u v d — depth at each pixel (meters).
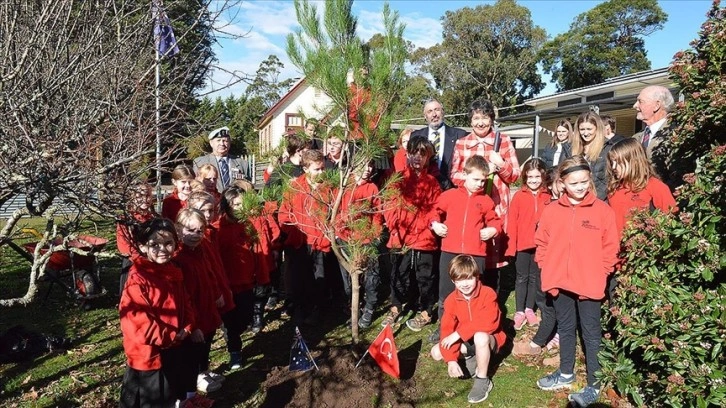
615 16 41.38
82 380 4.13
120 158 2.74
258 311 5.14
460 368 4.02
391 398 3.55
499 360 4.30
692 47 3.57
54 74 2.90
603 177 4.21
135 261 3.17
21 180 2.46
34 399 3.81
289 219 4.44
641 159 3.72
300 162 5.09
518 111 41.59
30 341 4.68
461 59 41.06
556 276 3.66
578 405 3.47
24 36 2.96
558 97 20.55
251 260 4.37
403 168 5.13
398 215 4.83
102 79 3.24
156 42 3.70
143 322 3.06
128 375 3.12
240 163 6.36
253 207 3.88
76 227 3.25
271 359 4.50
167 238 3.12
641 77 15.45
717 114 3.18
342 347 4.11
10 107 2.61
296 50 3.44
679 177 3.91
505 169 4.75
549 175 4.76
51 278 5.98
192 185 4.55
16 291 6.75
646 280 3.33
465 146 5.03
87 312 5.94
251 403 3.69
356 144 3.67
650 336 3.08
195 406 3.59
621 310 3.42
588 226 3.57
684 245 3.18
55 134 2.74
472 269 3.69
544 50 40.88
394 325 5.12
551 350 4.38
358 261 3.87
